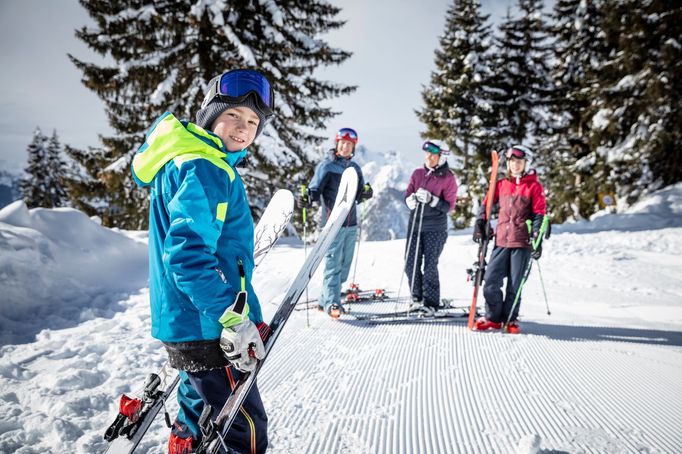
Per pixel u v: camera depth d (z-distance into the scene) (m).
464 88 20.92
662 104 14.71
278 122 13.02
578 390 2.60
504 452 1.94
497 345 3.42
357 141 4.23
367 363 3.00
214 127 1.45
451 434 2.09
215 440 1.25
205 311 1.17
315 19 13.84
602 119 16.55
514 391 2.58
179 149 1.25
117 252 5.90
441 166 4.29
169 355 1.32
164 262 1.17
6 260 4.08
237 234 1.36
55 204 35.28
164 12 11.02
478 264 3.89
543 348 3.36
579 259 7.46
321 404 2.38
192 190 1.17
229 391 1.35
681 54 14.13
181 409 1.58
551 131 20.36
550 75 21.22
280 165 12.79
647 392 2.59
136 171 1.37
